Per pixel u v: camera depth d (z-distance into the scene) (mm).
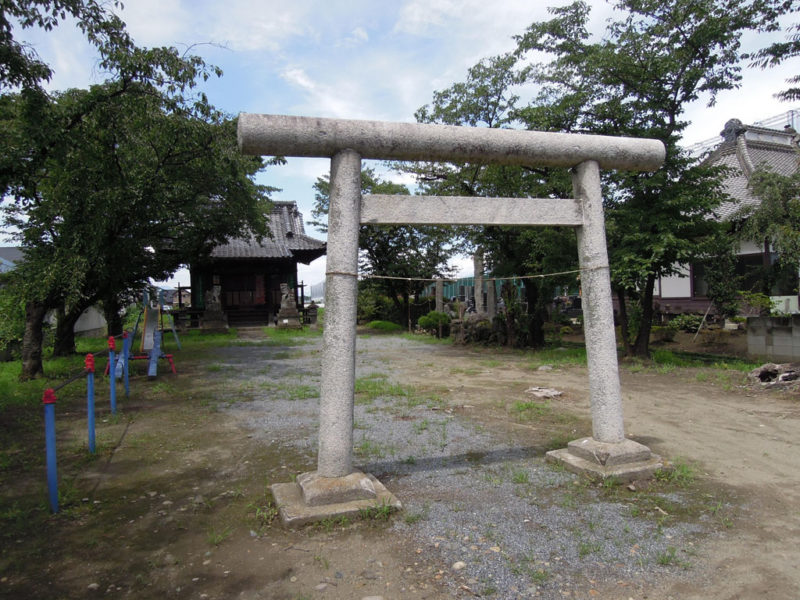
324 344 4188
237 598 2959
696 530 3697
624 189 11516
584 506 4109
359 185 4258
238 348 16922
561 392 8703
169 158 10977
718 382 9391
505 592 2965
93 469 5164
